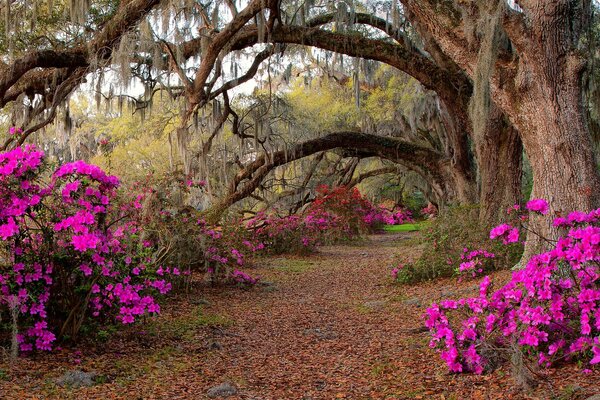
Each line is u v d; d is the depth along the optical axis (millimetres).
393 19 12242
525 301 4000
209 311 7953
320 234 19094
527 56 6930
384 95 22578
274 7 11023
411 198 35188
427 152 15023
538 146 7105
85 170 5059
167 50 11430
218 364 5266
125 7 10180
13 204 4797
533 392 3658
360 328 6844
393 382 4426
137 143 22859
